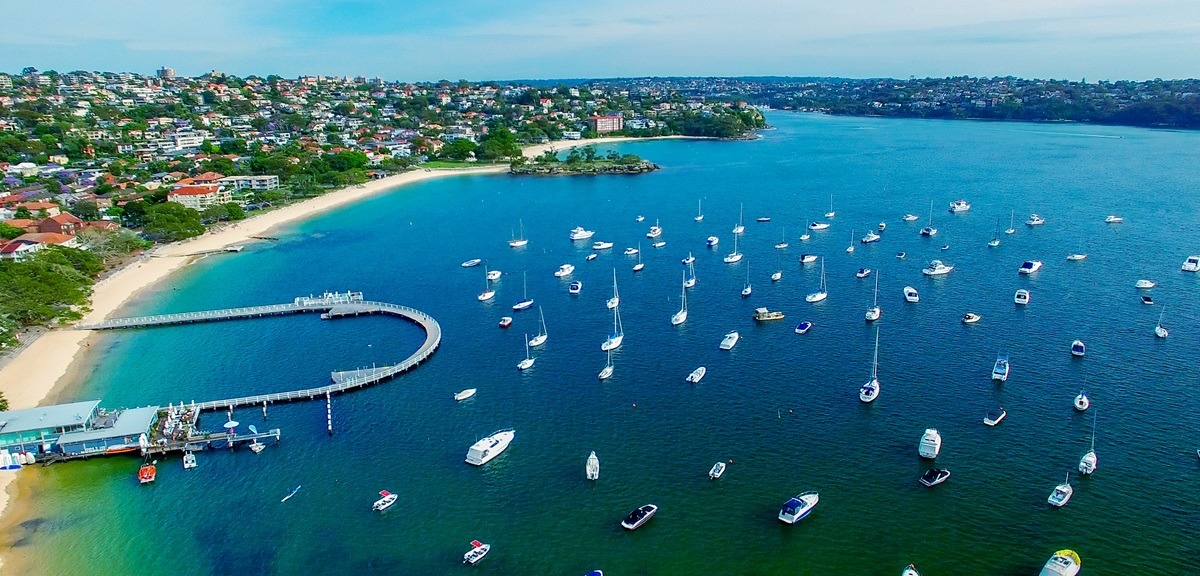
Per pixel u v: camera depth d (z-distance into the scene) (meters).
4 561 98.62
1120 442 117.81
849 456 116.94
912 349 157.25
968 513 102.19
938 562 93.44
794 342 164.12
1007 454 115.56
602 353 162.25
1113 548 94.50
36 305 182.25
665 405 136.62
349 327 186.38
